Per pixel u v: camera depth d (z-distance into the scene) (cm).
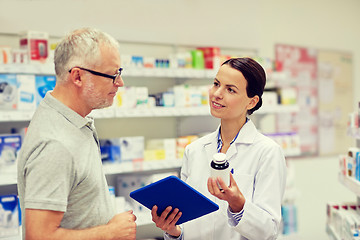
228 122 183
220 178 149
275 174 172
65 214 143
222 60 378
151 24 385
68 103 146
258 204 169
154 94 367
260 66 175
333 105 536
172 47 402
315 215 523
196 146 196
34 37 293
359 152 231
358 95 558
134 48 380
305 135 513
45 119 141
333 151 537
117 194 359
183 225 189
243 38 446
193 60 371
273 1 481
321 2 521
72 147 138
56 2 336
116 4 365
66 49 144
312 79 516
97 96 147
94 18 354
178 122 406
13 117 277
